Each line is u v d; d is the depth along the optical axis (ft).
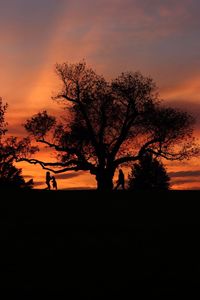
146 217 123.85
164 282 70.74
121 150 255.29
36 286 69.51
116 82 253.03
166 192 167.73
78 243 96.27
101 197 157.17
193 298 63.98
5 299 64.69
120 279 72.69
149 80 252.42
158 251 89.30
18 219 123.03
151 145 256.11
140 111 249.96
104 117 249.96
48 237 101.19
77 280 72.49
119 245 94.07
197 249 90.63
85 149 253.65
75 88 254.06
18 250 91.15
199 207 135.64
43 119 253.44
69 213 130.93
